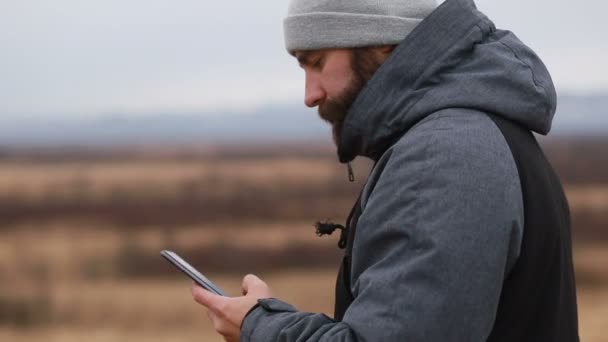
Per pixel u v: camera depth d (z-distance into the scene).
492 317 2.51
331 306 19.14
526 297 2.60
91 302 20.00
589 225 35.22
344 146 2.83
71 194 67.62
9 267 27.09
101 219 45.78
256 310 2.74
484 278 2.46
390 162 2.62
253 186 75.12
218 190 69.94
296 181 84.62
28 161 183.62
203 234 36.72
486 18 2.80
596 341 13.77
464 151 2.54
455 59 2.68
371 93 2.71
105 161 175.62
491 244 2.48
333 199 57.38
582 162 105.25
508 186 2.54
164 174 109.12
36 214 49.72
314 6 2.79
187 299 20.36
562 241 2.71
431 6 2.81
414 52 2.68
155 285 23.25
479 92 2.64
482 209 2.49
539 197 2.62
